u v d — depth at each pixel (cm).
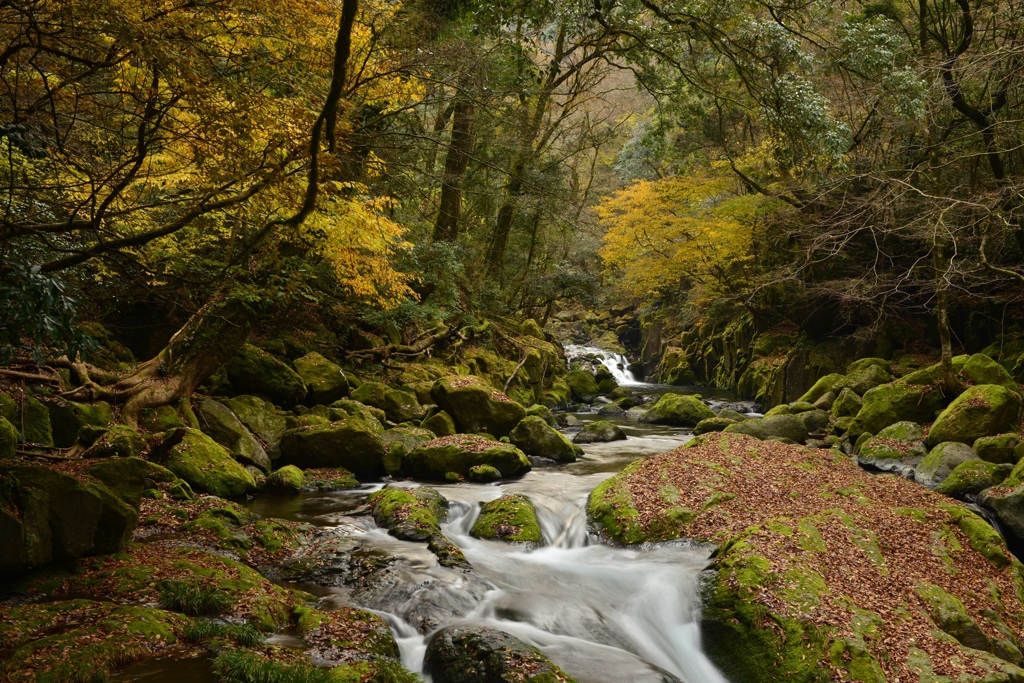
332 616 658
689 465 1130
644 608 762
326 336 1783
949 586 781
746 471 1120
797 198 2155
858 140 1839
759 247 2662
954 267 1532
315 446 1245
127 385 1146
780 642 647
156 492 927
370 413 1494
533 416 1512
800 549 775
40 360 555
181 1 594
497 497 1102
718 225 2427
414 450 1287
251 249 712
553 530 1008
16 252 679
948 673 602
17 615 561
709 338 3534
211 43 644
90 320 1252
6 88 668
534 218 2458
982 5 1678
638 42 1294
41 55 631
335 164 605
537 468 1386
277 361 1422
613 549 934
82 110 659
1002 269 1353
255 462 1202
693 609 732
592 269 3306
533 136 2216
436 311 1975
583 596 785
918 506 966
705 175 2806
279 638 617
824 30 1641
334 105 502
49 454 933
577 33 1446
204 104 573
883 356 2370
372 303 1605
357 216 1056
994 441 1269
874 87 1512
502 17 1289
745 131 2912
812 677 612
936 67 1430
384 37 892
